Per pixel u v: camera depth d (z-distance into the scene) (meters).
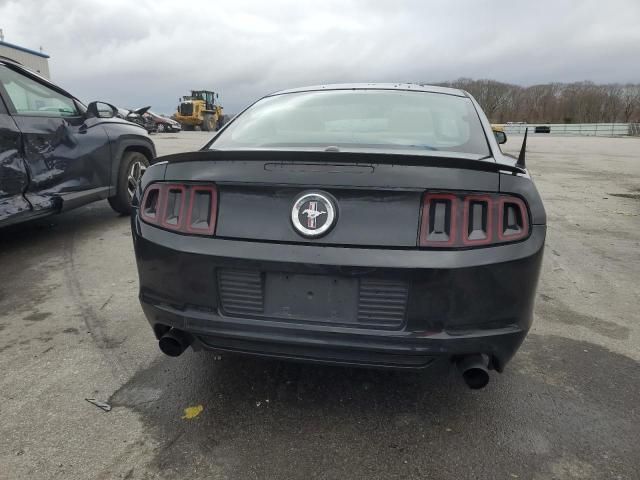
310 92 3.05
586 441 2.07
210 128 39.56
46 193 4.45
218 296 1.99
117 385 2.43
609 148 23.72
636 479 1.87
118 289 3.62
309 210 1.86
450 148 2.33
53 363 2.62
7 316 3.17
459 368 1.92
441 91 3.00
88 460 1.93
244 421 2.16
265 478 1.86
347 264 1.82
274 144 2.44
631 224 6.11
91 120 5.09
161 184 2.11
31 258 4.30
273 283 1.93
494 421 2.18
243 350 2.03
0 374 2.51
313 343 1.91
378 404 2.29
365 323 1.88
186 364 2.61
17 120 4.18
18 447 1.99
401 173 1.83
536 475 1.88
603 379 2.54
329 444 2.03
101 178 5.12
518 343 1.96
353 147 2.32
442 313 1.84
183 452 1.98
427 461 1.95
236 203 1.95
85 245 4.69
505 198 1.86
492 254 1.82
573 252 4.80
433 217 1.82
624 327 3.15
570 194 8.47
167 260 2.03
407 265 1.80
